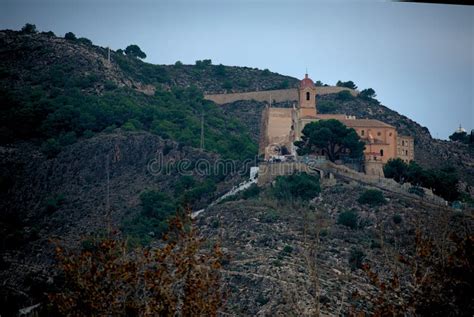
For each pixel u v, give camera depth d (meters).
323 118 164.25
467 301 52.25
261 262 101.94
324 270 97.75
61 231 149.12
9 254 133.50
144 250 62.78
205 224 125.75
